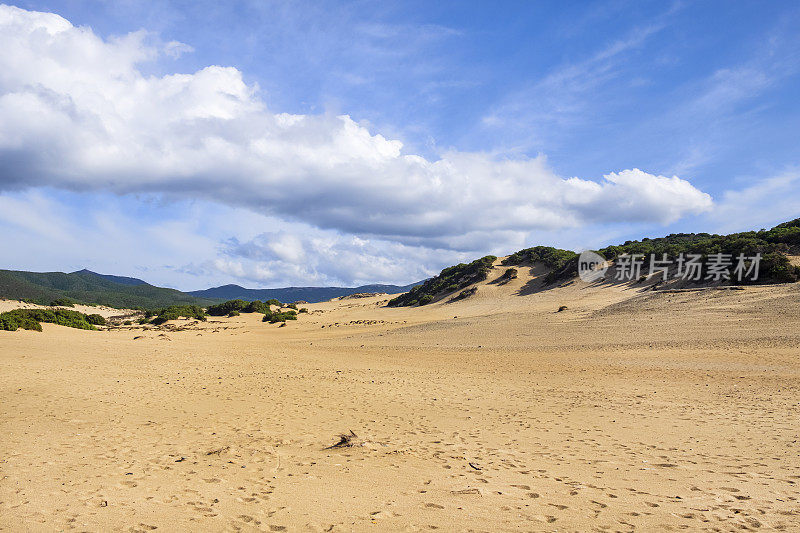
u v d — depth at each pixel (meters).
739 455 7.44
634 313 37.69
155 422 9.86
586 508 5.16
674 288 45.50
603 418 10.50
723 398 12.40
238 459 7.16
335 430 9.37
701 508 5.17
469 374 18.98
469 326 42.53
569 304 51.31
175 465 6.77
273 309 85.56
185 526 4.50
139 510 4.92
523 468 6.81
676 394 13.29
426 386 15.78
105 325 62.47
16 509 4.82
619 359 21.58
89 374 17.55
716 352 21.19
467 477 6.34
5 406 11.05
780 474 6.43
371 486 5.92
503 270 84.50
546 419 10.51
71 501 5.13
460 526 4.61
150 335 40.34
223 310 81.19
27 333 32.69
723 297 35.91
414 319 60.91
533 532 4.47
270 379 17.33
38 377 16.16
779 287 35.00
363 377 18.12
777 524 4.70
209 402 12.43
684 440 8.46
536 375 18.33
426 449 7.93
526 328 38.09
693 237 81.06
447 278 93.00
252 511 4.96
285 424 9.87
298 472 6.52
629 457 7.41
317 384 16.14
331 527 4.56
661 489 5.85
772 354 19.36
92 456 7.11
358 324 57.78
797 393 12.52
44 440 7.99
